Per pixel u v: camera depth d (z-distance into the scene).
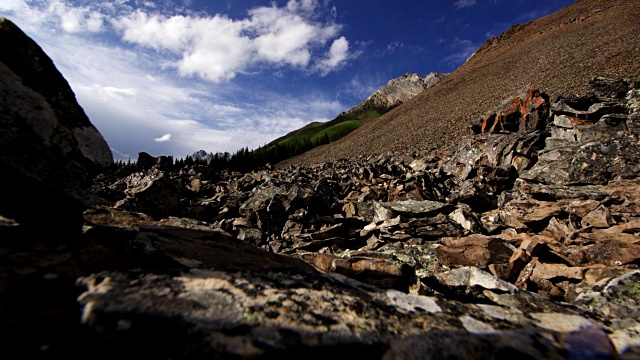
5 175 2.57
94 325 2.02
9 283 2.25
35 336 1.91
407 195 16.09
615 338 2.95
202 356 1.97
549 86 43.84
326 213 15.06
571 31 84.12
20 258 2.59
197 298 2.51
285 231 13.97
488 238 8.58
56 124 3.14
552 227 9.94
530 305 3.85
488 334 2.75
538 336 2.78
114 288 2.37
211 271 3.08
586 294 4.14
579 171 12.42
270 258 3.98
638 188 10.05
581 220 9.76
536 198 12.41
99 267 2.73
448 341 2.58
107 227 3.76
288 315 2.55
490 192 15.83
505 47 126.81
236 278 3.02
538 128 20.97
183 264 3.13
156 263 3.04
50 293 2.27
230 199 16.64
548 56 68.94
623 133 13.43
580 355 2.56
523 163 16.34
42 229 3.05
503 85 65.88
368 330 2.58
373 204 14.47
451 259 8.20
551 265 7.07
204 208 16.25
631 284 3.93
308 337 2.35
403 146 48.25
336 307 2.86
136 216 4.64
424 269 8.52
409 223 12.10
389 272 5.08
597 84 18.42
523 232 10.76
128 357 1.91
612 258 7.04
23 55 3.13
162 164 32.66
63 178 2.99
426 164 23.58
